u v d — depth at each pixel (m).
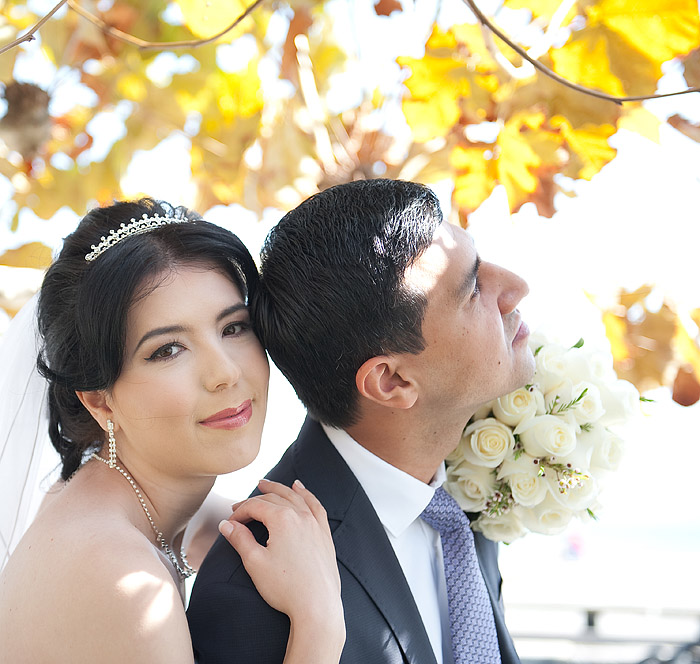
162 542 1.95
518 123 2.41
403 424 1.94
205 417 1.80
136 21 2.83
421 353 1.86
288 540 1.75
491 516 2.06
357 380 1.88
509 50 2.35
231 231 1.93
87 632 1.58
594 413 2.04
